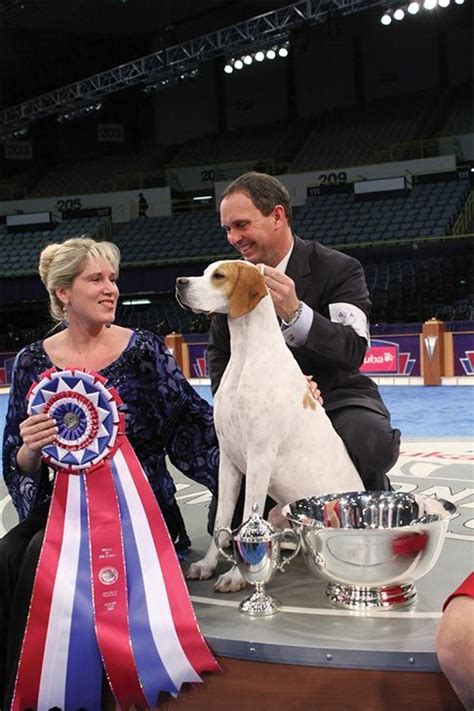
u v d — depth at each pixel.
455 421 8.89
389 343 12.61
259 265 2.71
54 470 2.53
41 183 24.38
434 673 2.05
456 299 16.45
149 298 19.92
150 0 21.19
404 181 19.20
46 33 22.47
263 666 2.18
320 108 23.38
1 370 15.61
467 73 21.56
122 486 2.48
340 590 2.50
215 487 2.79
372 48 22.42
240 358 2.52
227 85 24.05
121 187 23.41
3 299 20.56
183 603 2.30
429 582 2.66
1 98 23.44
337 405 3.02
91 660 2.24
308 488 2.60
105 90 21.00
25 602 2.35
